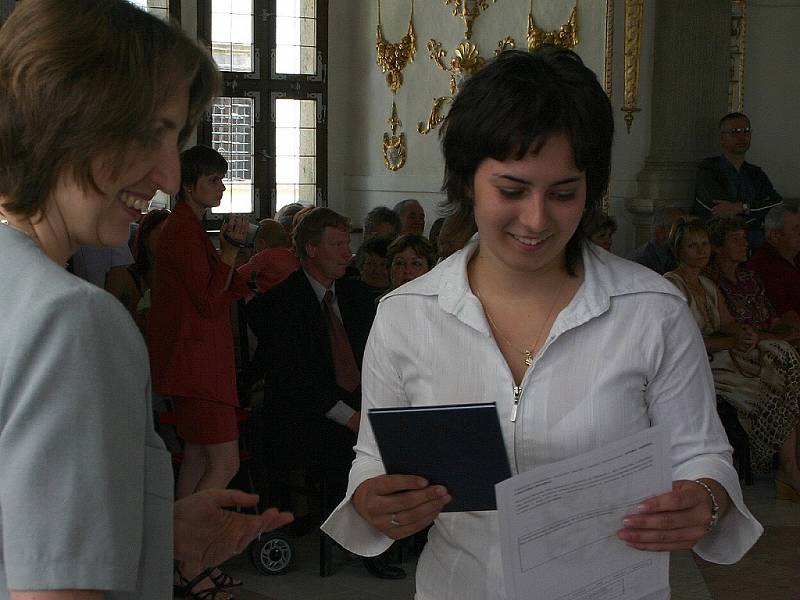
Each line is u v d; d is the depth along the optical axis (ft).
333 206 37.47
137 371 3.53
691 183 29.22
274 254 17.90
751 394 18.39
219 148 35.14
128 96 3.72
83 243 3.94
